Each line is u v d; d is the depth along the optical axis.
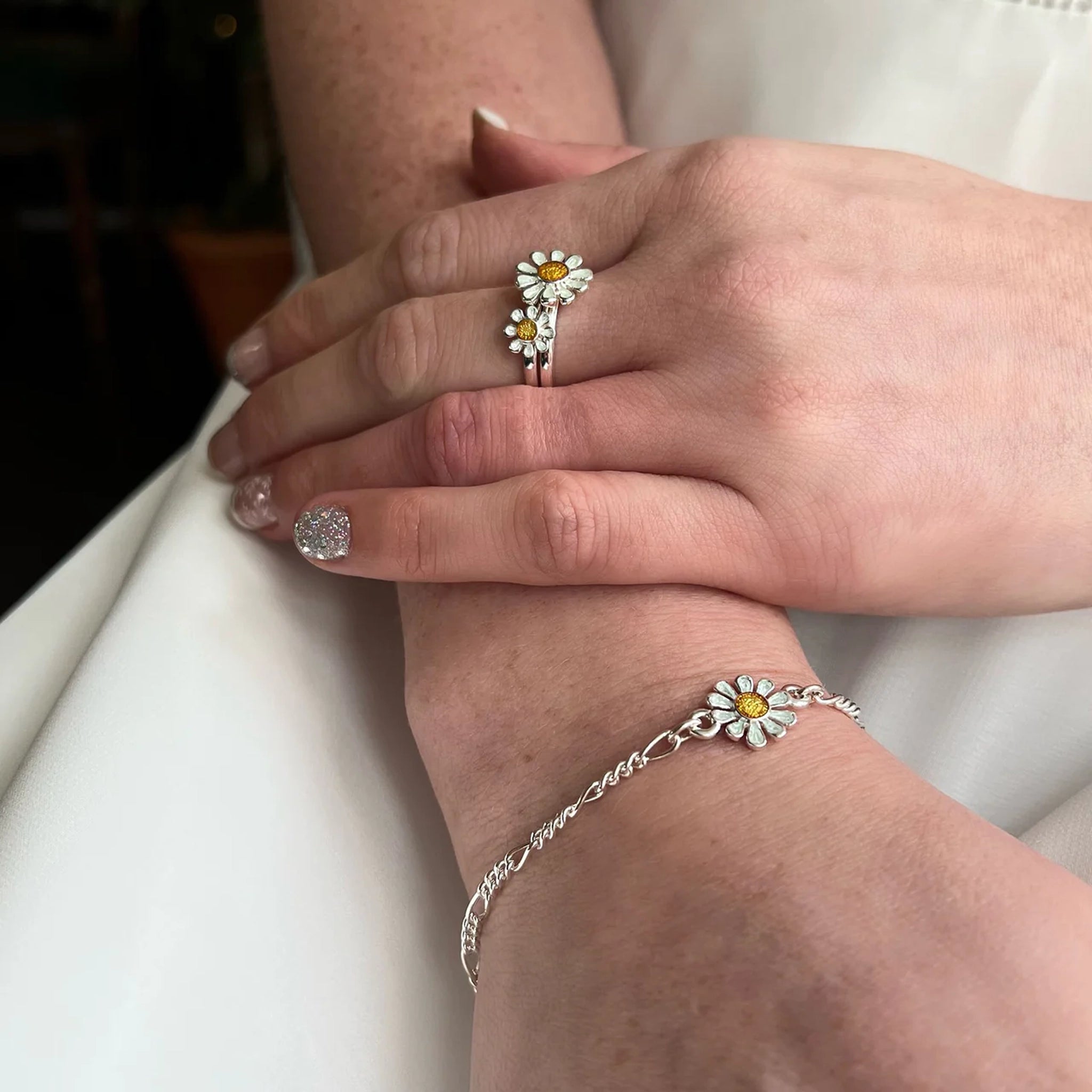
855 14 0.20
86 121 0.59
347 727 0.16
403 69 0.21
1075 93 0.19
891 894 0.11
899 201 0.16
